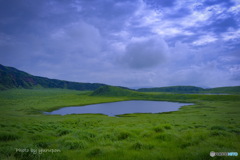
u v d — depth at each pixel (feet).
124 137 42.50
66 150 29.55
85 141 36.06
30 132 59.06
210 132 42.63
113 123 125.59
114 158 23.67
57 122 126.52
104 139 40.65
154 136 40.70
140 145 31.14
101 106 454.40
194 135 39.60
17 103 466.70
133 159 23.12
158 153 25.59
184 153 25.09
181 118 159.43
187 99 583.58
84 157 24.89
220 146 29.32
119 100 622.13
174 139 37.06
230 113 201.05
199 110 274.98
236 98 478.18
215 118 142.31
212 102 445.78
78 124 115.96
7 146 28.35
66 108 409.49
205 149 25.59
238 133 46.21
